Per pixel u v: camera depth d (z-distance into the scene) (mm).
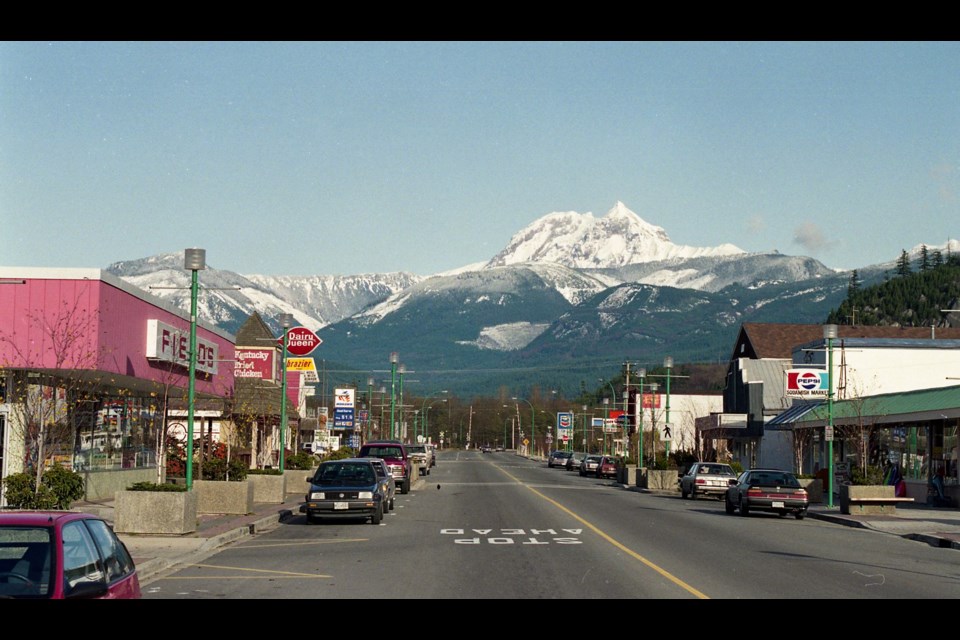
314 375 87125
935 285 174000
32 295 28141
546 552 21531
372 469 30953
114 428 36000
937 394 43031
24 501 24391
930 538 27281
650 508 38906
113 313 29672
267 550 22234
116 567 10227
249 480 33781
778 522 33531
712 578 17625
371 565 19266
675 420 107125
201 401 48312
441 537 25109
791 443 59938
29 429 27203
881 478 36875
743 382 74750
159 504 24031
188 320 38156
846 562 20891
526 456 163125
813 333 85562
